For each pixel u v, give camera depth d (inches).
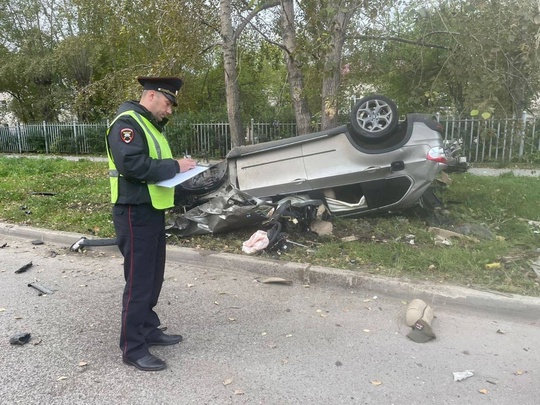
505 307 159.9
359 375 125.7
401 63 376.5
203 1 349.4
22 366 132.1
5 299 183.0
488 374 125.7
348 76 368.8
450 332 150.4
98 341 147.1
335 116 326.3
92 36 709.9
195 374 127.1
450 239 226.4
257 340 146.3
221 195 251.3
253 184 252.4
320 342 144.4
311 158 242.7
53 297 184.9
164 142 133.0
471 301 164.6
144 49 421.7
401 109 434.6
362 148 233.3
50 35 925.8
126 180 124.4
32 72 881.5
